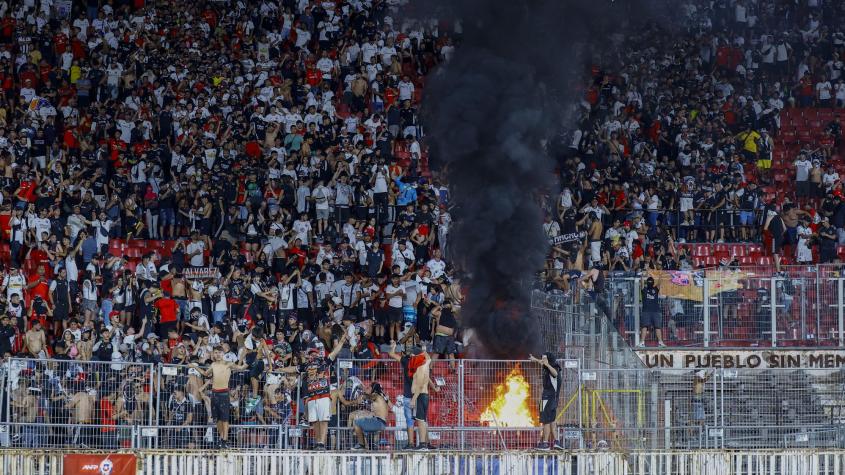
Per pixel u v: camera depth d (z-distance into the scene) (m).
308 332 74.69
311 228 89.00
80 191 89.00
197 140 95.00
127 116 96.31
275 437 61.69
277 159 94.25
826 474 61.75
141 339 75.44
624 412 63.03
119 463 57.44
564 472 59.62
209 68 102.50
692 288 75.75
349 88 104.19
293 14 111.12
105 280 80.88
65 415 59.50
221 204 88.94
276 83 102.88
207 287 79.19
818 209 101.25
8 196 88.00
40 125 94.31
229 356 68.62
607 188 94.62
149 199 90.69
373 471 58.62
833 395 68.00
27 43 102.56
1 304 75.06
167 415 60.75
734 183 96.50
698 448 63.09
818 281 76.44
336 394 61.47
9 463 56.62
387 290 81.12
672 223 96.12
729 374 65.19
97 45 103.94
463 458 59.09
